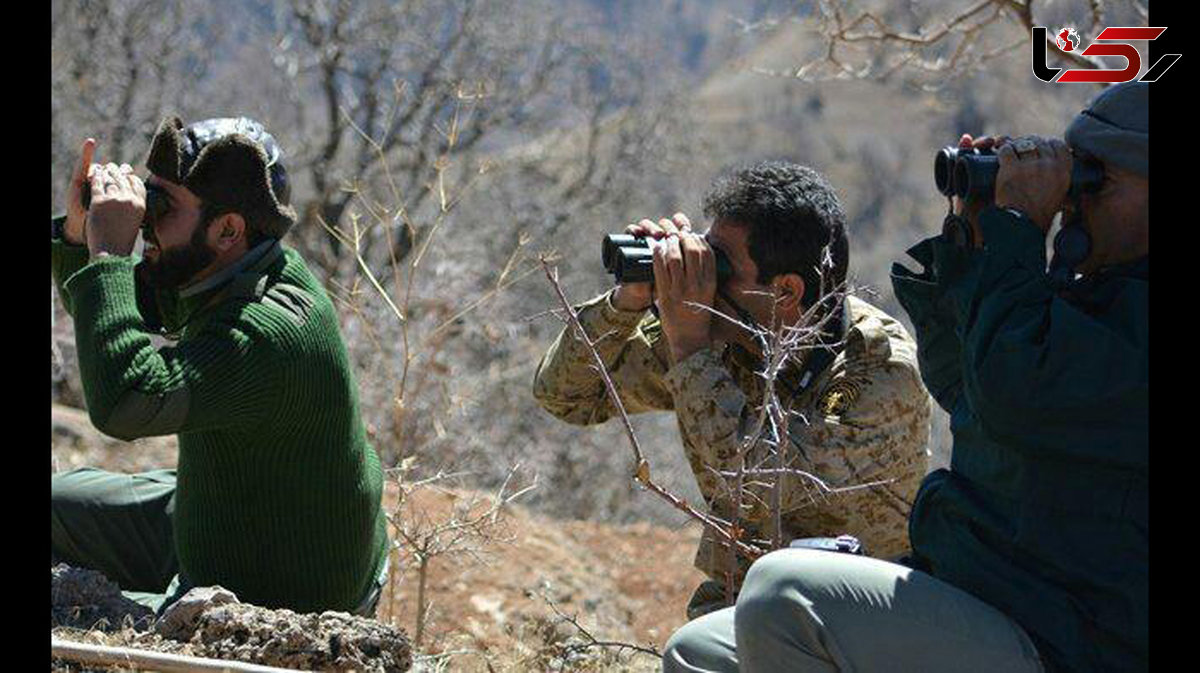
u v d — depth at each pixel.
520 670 5.41
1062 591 3.40
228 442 4.73
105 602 4.80
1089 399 3.30
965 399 3.66
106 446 9.90
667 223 4.77
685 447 4.55
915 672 3.37
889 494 4.59
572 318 4.65
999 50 8.40
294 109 31.84
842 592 3.38
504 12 30.56
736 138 84.31
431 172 25.41
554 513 15.01
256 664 4.30
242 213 4.66
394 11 28.86
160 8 29.70
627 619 7.65
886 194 79.69
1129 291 3.39
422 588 5.69
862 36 8.30
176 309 4.83
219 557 4.84
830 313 4.40
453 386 10.51
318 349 4.71
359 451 4.93
